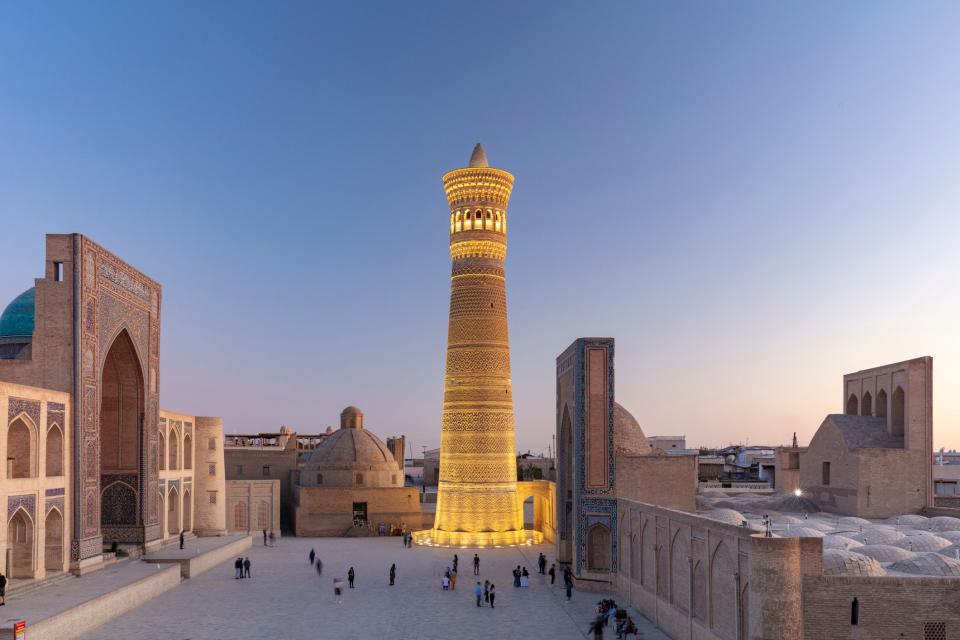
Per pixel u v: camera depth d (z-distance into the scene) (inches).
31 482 1198.9
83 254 1365.7
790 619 803.4
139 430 1652.3
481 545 2091.5
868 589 812.0
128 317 1571.1
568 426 1756.9
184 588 1492.4
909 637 808.3
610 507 1476.4
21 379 1333.7
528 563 1830.7
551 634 1144.8
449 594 1450.5
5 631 909.8
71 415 1339.8
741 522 1173.7
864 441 1615.4
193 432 2065.7
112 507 1649.9
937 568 876.0
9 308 1884.8
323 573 1683.1
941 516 1389.0
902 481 1556.3
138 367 1640.0
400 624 1206.3
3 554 1091.3
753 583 820.0
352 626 1190.9
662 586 1165.7
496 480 2138.3
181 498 1951.3
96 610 1151.6
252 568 1750.7
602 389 1498.5
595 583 1467.8
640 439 1915.6
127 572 1427.2
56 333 1342.3
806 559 816.3
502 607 1334.9
